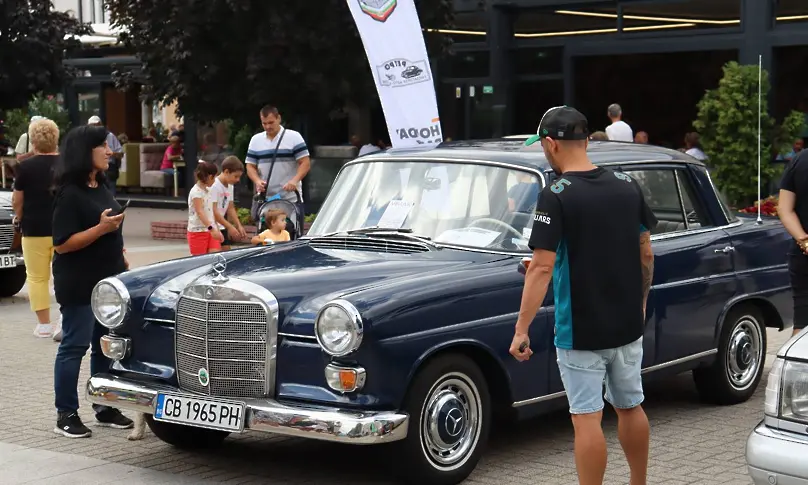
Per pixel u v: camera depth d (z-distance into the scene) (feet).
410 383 19.06
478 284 20.02
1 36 69.41
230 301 19.48
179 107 55.06
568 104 66.33
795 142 54.29
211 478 20.71
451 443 19.66
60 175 23.09
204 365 19.85
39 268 34.58
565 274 16.87
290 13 49.57
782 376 15.99
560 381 21.31
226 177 38.91
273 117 36.27
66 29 71.72
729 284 25.27
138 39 53.88
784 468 15.57
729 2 60.03
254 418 18.90
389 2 30.53
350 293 19.06
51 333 35.22
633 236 17.12
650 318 23.35
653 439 23.20
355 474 20.92
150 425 22.27
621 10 63.98
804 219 25.03
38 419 25.14
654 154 25.12
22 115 82.38
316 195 65.46
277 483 20.39
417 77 30.76
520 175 22.43
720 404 26.09
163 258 52.90
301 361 19.08
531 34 67.51
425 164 23.56
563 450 22.30
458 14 68.74
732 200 53.26
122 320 21.02
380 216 23.15
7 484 20.34
